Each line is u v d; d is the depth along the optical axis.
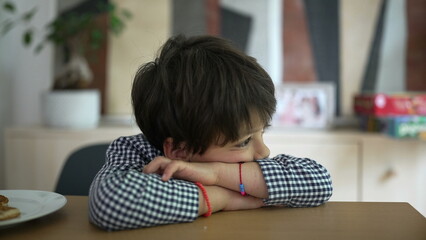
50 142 1.82
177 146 0.74
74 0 2.08
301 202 0.74
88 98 1.85
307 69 2.02
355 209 0.73
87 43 2.00
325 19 2.01
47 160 1.82
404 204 0.76
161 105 0.72
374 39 2.00
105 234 0.61
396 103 1.74
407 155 1.70
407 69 1.98
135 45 2.05
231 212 0.71
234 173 0.73
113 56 2.06
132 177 0.66
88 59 2.06
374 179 1.72
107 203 0.62
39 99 2.11
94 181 0.72
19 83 2.10
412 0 1.97
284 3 2.02
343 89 2.02
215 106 0.68
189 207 0.66
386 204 0.76
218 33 2.04
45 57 2.09
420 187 1.70
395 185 1.71
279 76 2.03
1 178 2.06
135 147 0.83
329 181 0.77
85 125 1.86
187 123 0.70
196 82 0.69
